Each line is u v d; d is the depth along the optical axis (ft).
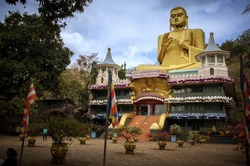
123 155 61.77
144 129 127.54
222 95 134.51
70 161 50.44
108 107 38.01
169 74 165.27
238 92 170.81
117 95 167.32
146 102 150.41
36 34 126.21
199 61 168.25
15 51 126.72
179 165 47.60
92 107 169.48
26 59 125.90
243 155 64.85
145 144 97.76
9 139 107.55
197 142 106.11
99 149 75.41
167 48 183.52
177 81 144.36
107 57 188.44
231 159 56.95
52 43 140.05
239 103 178.29
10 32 122.11
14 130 139.74
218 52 145.48
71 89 168.55
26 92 123.65
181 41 178.09
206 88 139.95
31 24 132.36
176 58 176.76
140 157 58.54
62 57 147.23
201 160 54.90
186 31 182.70
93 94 171.83
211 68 147.23
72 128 48.49
